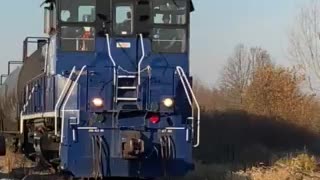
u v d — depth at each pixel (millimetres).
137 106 14461
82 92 14422
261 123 32500
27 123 19750
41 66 17656
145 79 14641
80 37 14758
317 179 17672
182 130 14461
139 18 14977
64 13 14727
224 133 31031
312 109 34656
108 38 14812
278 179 17578
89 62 14688
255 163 22516
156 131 14344
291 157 21656
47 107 16031
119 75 14633
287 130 32750
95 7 14836
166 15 15078
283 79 36250
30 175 17844
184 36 15078
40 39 19078
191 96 14664
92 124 14156
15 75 22172
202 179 17750
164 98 14602
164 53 14969
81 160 14047
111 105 14484
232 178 17734
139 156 13969
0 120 24469
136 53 14891
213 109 34656
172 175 14289
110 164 14070
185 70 14992
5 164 21422
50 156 16688
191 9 15578
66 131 14109
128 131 14016
